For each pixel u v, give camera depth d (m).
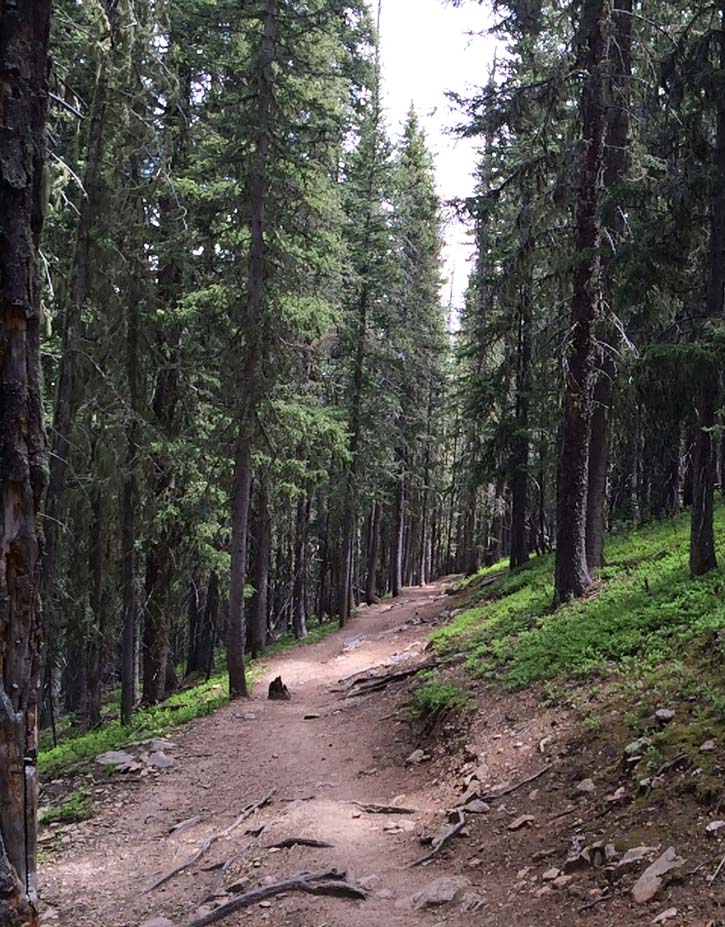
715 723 6.62
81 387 13.02
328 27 16.00
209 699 16.12
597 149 12.62
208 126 16.59
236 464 15.91
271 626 32.31
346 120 18.34
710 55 11.19
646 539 17.98
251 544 25.62
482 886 6.04
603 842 5.79
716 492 20.56
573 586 13.55
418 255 30.34
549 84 12.76
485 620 16.70
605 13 12.02
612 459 24.67
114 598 15.44
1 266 3.18
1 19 3.24
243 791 10.10
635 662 8.96
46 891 7.53
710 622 8.91
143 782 10.82
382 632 24.08
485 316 25.30
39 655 3.30
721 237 10.95
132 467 13.76
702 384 10.27
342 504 27.41
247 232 16.75
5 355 3.19
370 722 12.40
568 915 5.11
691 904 4.62
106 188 12.53
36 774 3.21
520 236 14.09
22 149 3.25
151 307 14.61
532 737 8.66
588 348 13.05
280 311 15.77
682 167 11.59
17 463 3.19
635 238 12.22
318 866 7.11
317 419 18.47
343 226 24.52
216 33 16.95
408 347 28.20
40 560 3.34
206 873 7.54
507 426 21.67
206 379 16.98
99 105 12.09
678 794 5.94
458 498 40.69
